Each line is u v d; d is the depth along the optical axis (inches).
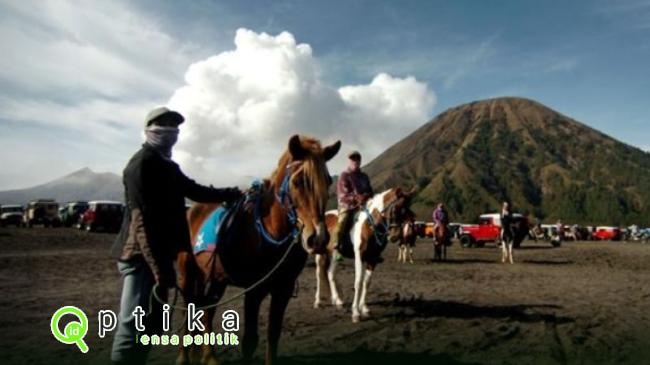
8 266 597.9
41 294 397.4
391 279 560.1
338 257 357.4
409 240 834.8
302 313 336.5
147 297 142.6
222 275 190.1
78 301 365.1
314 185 167.9
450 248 1380.4
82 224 1626.5
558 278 598.2
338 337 263.3
